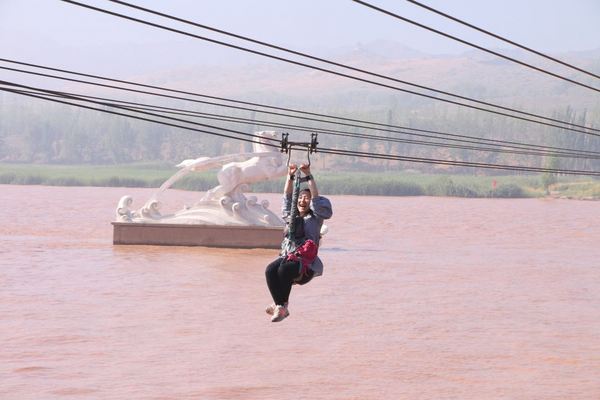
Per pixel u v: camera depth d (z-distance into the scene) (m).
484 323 39.16
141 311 39.38
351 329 36.72
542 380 28.83
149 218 65.44
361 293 47.25
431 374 29.31
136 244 65.56
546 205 186.75
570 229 109.88
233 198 64.62
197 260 57.16
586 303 45.97
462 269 60.69
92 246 66.62
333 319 38.88
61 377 27.66
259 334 35.03
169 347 32.28
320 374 28.86
